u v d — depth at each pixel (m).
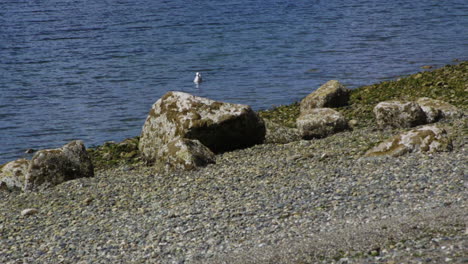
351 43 70.94
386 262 12.57
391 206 17.03
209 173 23.64
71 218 20.22
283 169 22.91
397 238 13.91
